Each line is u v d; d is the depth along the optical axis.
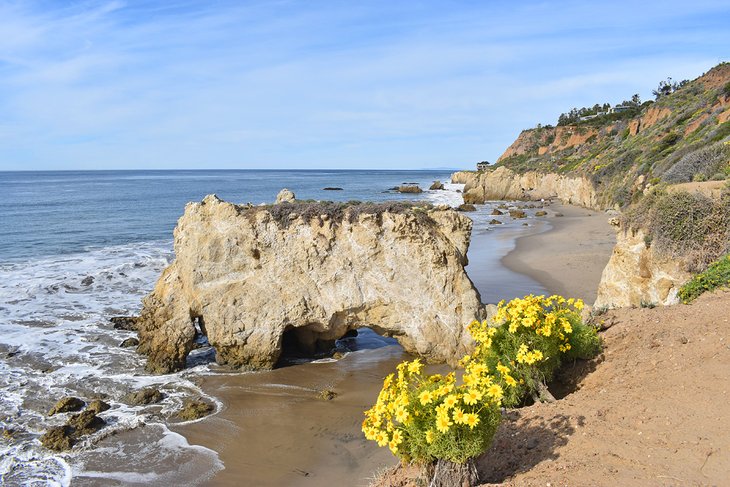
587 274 25.39
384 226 15.62
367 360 16.28
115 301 22.31
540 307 8.70
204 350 17.53
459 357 15.18
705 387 7.23
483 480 6.32
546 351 8.34
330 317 15.86
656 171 41.00
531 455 6.64
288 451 11.05
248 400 13.66
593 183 59.62
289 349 17.28
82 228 44.34
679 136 45.31
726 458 5.72
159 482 10.19
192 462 10.82
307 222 15.95
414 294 15.48
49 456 11.16
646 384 7.84
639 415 6.97
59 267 28.08
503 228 45.28
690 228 13.53
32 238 38.75
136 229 44.03
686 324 9.27
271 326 15.71
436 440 5.71
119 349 17.19
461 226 16.42
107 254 32.22
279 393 14.05
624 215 15.70
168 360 15.71
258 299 15.85
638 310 10.84
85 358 16.45
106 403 13.48
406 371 6.75
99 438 11.78
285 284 15.91
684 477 5.53
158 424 12.44
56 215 54.41
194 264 15.95
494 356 8.48
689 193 14.06
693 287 11.48
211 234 16.03
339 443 11.25
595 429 6.85
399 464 7.75
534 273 26.27
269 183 138.88
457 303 15.34
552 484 5.70
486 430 5.74
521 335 8.34
